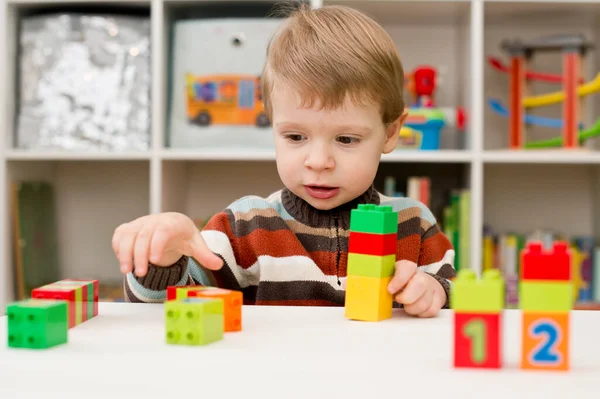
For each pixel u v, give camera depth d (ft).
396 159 6.31
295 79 3.03
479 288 1.57
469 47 6.67
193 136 6.70
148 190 7.97
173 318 1.79
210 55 6.70
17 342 1.75
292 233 3.50
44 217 7.55
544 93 7.59
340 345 1.78
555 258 1.57
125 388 1.40
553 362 1.57
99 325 2.03
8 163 6.74
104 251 7.98
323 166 3.04
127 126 6.73
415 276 2.28
